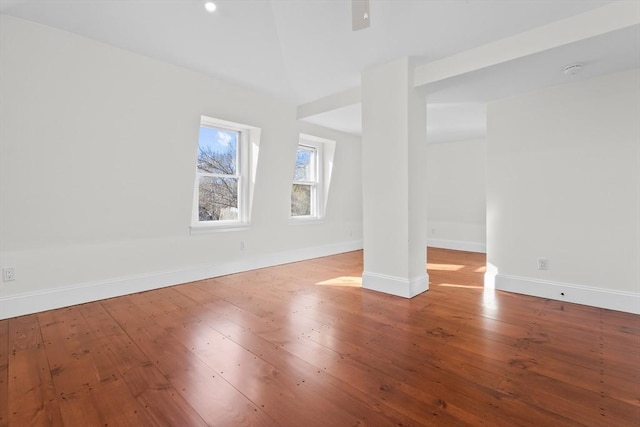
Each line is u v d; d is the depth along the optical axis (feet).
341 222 18.80
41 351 6.37
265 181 13.98
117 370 5.66
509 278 10.50
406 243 9.71
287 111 13.84
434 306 9.04
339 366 5.80
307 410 4.58
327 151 17.40
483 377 5.40
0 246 8.01
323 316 8.34
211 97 11.14
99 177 9.21
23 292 8.43
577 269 9.25
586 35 6.81
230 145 13.24
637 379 5.29
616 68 8.27
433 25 7.86
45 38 7.66
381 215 10.27
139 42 8.75
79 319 8.14
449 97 10.57
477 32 7.84
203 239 12.30
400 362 5.93
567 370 5.59
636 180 8.30
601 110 8.75
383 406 4.66
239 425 4.28
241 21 8.76
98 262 9.73
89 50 8.30
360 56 9.57
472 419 4.36
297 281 11.98
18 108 7.61
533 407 4.60
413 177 9.75
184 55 9.62
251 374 5.54
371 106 10.30
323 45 9.46
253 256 14.07
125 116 9.27
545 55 7.61
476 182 18.79
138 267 10.59
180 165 10.87
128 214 10.12
